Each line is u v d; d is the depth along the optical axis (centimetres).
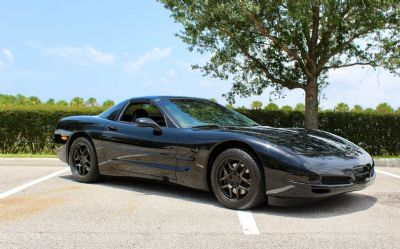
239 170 495
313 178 451
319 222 449
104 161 646
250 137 488
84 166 683
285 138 500
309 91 1133
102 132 648
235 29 1036
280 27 1068
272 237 396
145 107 626
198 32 1055
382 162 955
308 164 456
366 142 1176
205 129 544
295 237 396
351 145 549
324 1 960
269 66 1175
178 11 1060
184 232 411
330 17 1000
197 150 521
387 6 968
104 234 404
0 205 526
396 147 1172
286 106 1443
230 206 500
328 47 1115
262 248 365
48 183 684
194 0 1002
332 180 465
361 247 368
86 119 690
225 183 508
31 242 379
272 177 466
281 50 1165
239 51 1107
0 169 858
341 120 1177
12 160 933
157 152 566
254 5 983
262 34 1084
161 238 392
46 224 439
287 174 458
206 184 520
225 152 499
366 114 1173
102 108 1180
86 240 385
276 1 1002
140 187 642
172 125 562
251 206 486
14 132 1155
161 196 577
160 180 568
